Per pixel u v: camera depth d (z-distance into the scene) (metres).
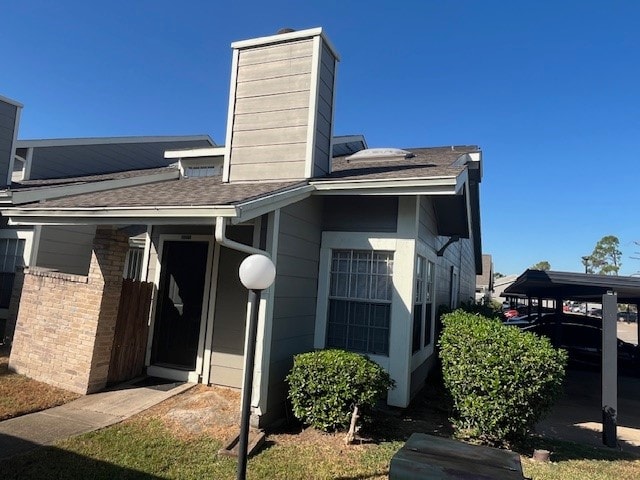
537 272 8.34
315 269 6.32
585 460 4.81
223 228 4.32
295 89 6.52
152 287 6.88
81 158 12.29
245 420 3.39
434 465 2.53
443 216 8.49
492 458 2.68
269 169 6.55
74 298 6.03
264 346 4.93
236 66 7.00
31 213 5.76
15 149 11.08
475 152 10.12
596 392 9.70
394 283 5.95
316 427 4.88
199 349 6.35
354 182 5.64
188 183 7.76
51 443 4.09
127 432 4.44
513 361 4.68
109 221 5.22
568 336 13.63
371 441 4.64
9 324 8.43
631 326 37.88
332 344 6.27
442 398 7.09
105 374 5.91
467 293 16.67
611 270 65.56
